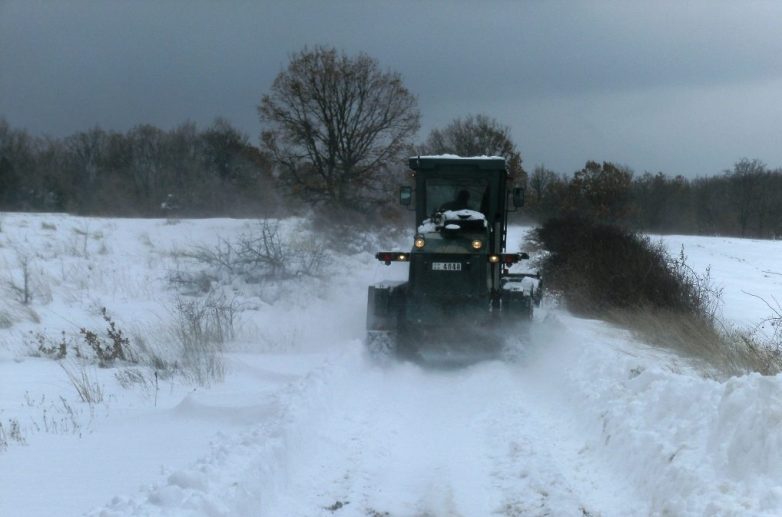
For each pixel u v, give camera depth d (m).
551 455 7.36
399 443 8.03
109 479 6.54
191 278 20.48
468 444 7.95
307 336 15.52
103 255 22.64
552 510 6.04
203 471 5.81
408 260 13.20
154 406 9.62
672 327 12.94
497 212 14.09
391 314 12.38
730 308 18.88
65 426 8.44
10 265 20.20
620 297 16.52
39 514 5.70
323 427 8.19
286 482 6.57
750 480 5.23
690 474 5.68
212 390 10.50
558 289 18.62
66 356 13.48
